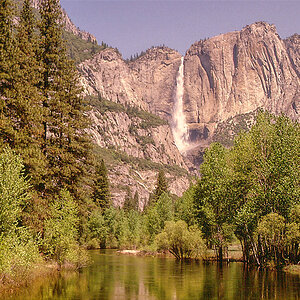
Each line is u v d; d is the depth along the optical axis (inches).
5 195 956.0
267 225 1514.5
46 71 1571.1
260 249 1701.5
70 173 1562.5
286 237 1517.0
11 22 1306.6
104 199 4141.2
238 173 1772.9
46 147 1483.8
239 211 1765.5
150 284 1098.1
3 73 1201.4
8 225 949.8
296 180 1590.8
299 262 1552.7
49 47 1614.2
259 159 1733.5
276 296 884.0
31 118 1267.2
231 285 1073.5
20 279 982.4
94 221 3954.2
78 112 1722.4
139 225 4345.5
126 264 1867.6
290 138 1668.3
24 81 1334.9
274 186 1631.4
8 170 981.8
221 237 1904.5
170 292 945.5
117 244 4079.7
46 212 1344.7
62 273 1289.4
